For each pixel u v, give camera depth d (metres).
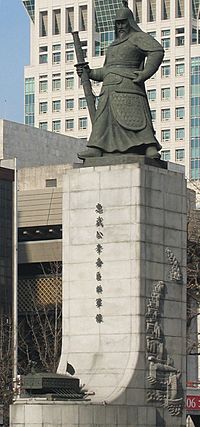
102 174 66.44
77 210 67.00
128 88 67.31
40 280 130.88
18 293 131.88
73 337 66.69
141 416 64.62
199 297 106.12
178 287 67.50
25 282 131.88
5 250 127.06
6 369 101.56
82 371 65.81
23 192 135.75
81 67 68.75
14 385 101.75
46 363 104.12
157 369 65.56
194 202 126.00
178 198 67.94
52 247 131.88
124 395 64.19
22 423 63.44
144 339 65.19
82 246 66.75
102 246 66.19
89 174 66.81
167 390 66.19
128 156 66.31
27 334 123.31
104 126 67.44
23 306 131.25
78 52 69.06
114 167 66.19
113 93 67.44
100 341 65.81
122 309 65.38
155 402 65.50
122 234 65.69
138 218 65.38
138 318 65.00
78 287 66.75
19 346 117.56
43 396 63.66
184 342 67.50
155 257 66.19
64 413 62.84
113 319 65.62
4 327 119.75
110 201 66.12
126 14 68.12
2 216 127.25
